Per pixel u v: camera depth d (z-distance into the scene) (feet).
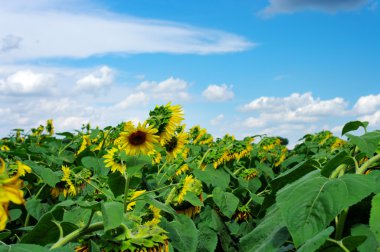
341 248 4.07
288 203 4.03
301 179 4.47
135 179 7.11
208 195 8.87
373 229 3.65
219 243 9.02
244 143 10.56
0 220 2.72
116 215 4.18
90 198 7.37
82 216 6.13
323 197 3.95
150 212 7.00
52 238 4.80
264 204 5.28
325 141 17.78
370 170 4.98
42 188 9.04
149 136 6.56
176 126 6.97
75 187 9.14
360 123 5.25
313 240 3.73
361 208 4.52
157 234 4.28
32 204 8.13
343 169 4.74
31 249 3.40
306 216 3.89
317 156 8.45
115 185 6.69
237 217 9.24
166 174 10.20
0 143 12.56
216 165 9.70
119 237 4.23
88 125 15.20
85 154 12.76
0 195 2.72
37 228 4.65
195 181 8.38
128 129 6.58
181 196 7.66
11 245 3.41
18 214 7.94
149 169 11.02
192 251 6.68
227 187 9.43
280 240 4.40
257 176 11.05
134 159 6.49
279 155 14.65
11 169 9.09
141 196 6.34
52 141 14.74
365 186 3.95
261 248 4.47
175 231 6.79
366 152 4.74
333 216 3.83
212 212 8.64
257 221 9.37
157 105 7.03
